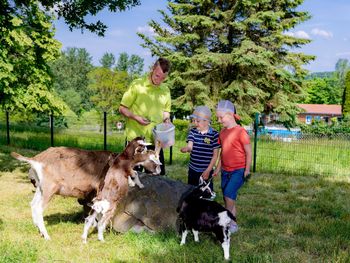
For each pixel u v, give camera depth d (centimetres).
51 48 2169
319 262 490
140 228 579
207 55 2773
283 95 2973
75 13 1024
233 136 537
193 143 592
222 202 809
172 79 2892
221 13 2920
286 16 3064
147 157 545
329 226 638
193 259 473
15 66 1884
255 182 1062
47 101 2209
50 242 516
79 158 548
